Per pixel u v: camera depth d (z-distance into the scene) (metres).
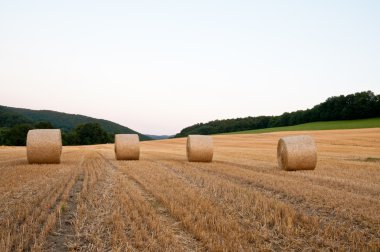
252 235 5.94
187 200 8.52
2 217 6.95
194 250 5.45
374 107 71.38
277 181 11.64
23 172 13.59
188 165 17.45
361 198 8.95
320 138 42.41
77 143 85.75
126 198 8.66
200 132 112.31
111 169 15.61
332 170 15.54
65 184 10.93
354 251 5.42
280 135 55.44
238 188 10.22
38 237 5.89
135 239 5.71
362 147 32.19
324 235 6.10
